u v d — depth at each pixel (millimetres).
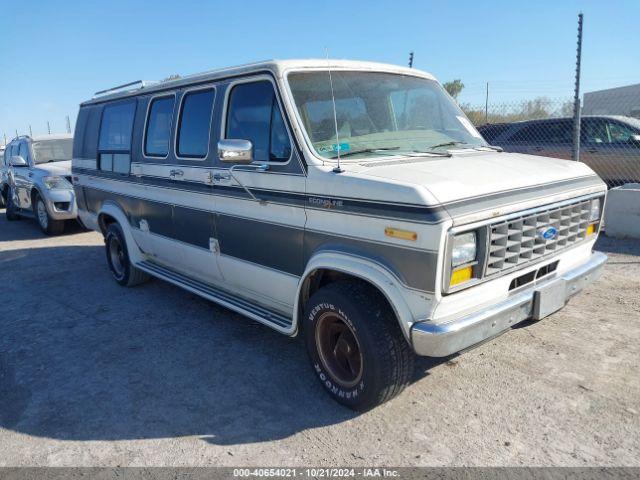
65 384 4375
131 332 5387
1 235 11531
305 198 3789
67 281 7387
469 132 4879
